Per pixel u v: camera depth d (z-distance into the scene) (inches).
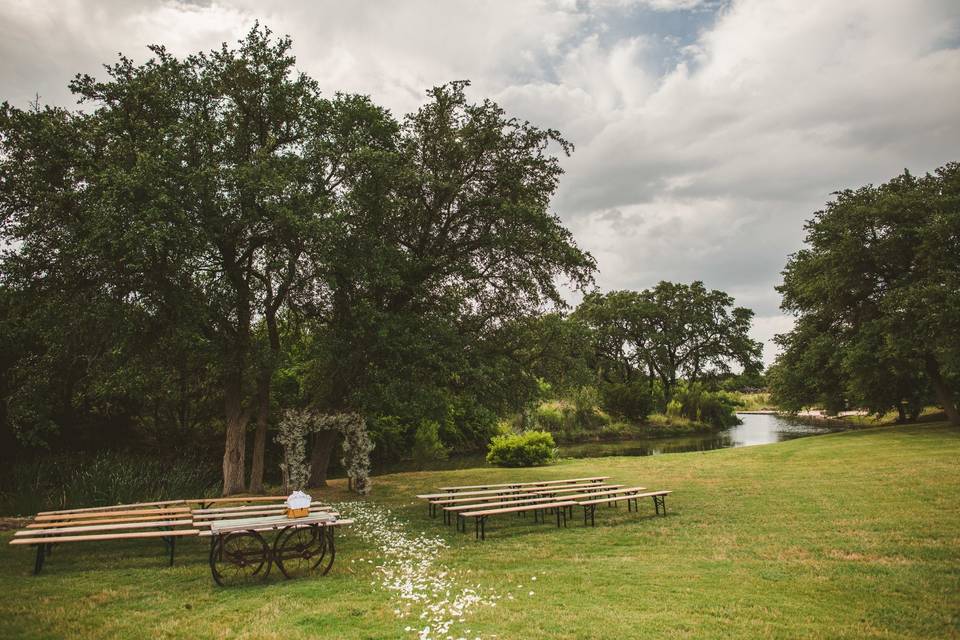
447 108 708.7
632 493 485.1
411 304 697.6
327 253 534.9
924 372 1168.8
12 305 528.7
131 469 580.1
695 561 319.3
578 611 238.1
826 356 1180.5
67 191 496.7
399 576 297.9
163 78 560.4
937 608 239.0
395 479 805.9
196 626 225.5
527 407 767.7
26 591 274.7
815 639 209.0
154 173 472.4
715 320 2447.1
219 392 883.4
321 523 307.9
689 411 2174.0
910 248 1011.9
